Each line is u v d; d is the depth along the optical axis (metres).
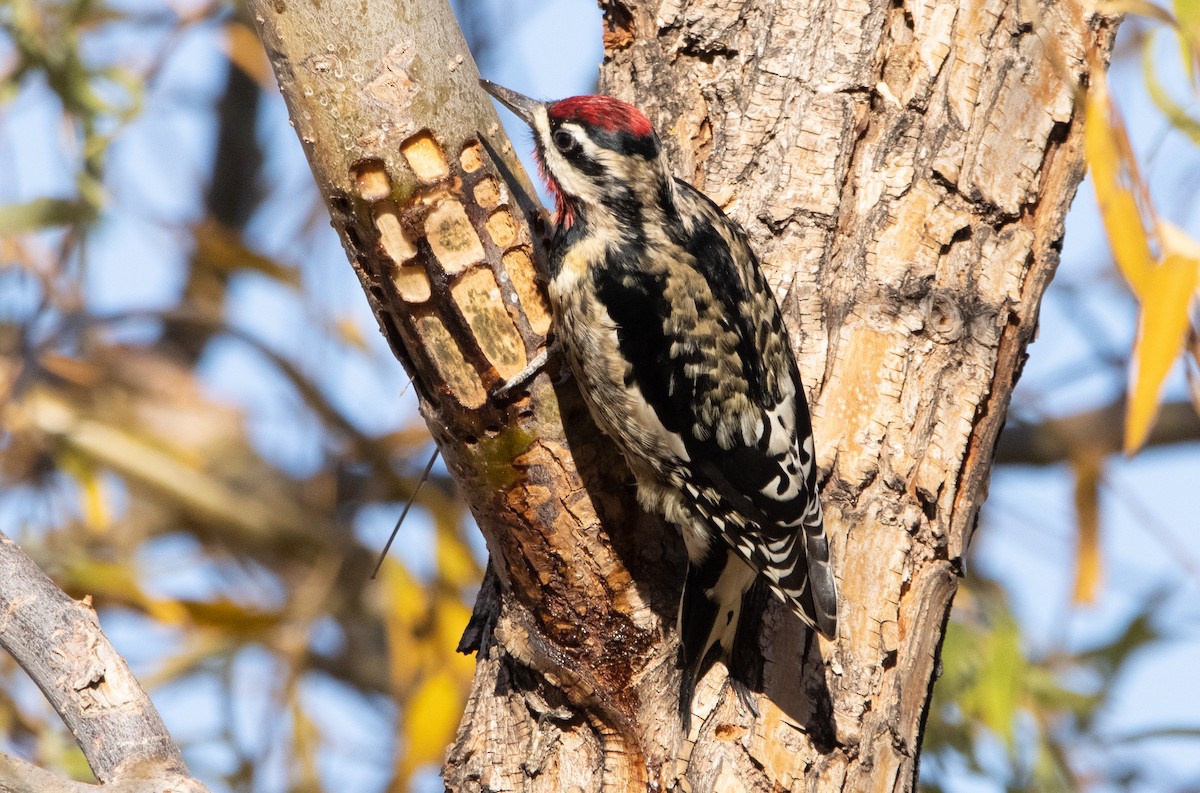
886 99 7.23
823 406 6.90
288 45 6.21
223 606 11.41
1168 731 10.08
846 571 6.68
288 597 12.72
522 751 6.67
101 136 10.88
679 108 7.60
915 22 7.29
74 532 12.69
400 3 6.27
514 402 6.64
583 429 6.88
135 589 11.27
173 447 12.97
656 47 7.68
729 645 6.56
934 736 10.23
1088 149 6.24
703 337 6.98
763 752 6.32
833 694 6.44
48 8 10.90
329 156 6.29
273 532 13.23
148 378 13.73
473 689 7.02
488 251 6.50
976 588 11.17
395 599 11.49
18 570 6.03
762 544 6.61
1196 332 6.29
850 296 7.04
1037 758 10.10
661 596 6.79
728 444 6.84
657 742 6.50
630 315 7.05
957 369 6.97
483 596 7.44
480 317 6.52
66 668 5.84
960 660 10.23
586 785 6.53
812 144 7.21
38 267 12.38
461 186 6.43
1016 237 7.16
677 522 6.86
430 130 6.33
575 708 6.64
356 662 13.82
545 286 6.73
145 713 5.82
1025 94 7.25
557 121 7.65
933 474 6.80
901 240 7.05
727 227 7.23
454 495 13.29
